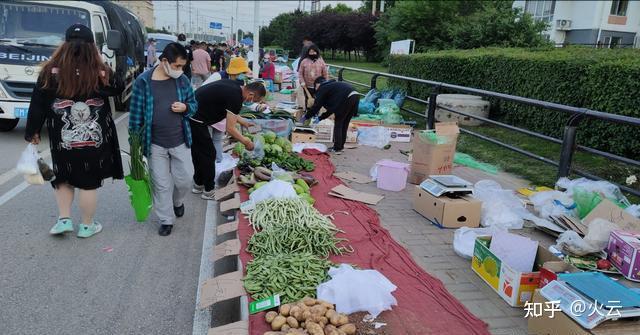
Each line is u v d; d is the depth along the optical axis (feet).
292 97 47.70
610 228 14.61
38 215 17.63
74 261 14.33
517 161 27.40
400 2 103.19
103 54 34.14
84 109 14.47
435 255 14.90
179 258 14.92
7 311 11.59
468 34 69.92
